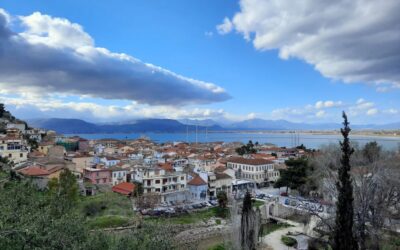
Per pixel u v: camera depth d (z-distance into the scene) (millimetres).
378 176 49531
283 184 98062
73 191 64938
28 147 122625
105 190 91250
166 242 23375
